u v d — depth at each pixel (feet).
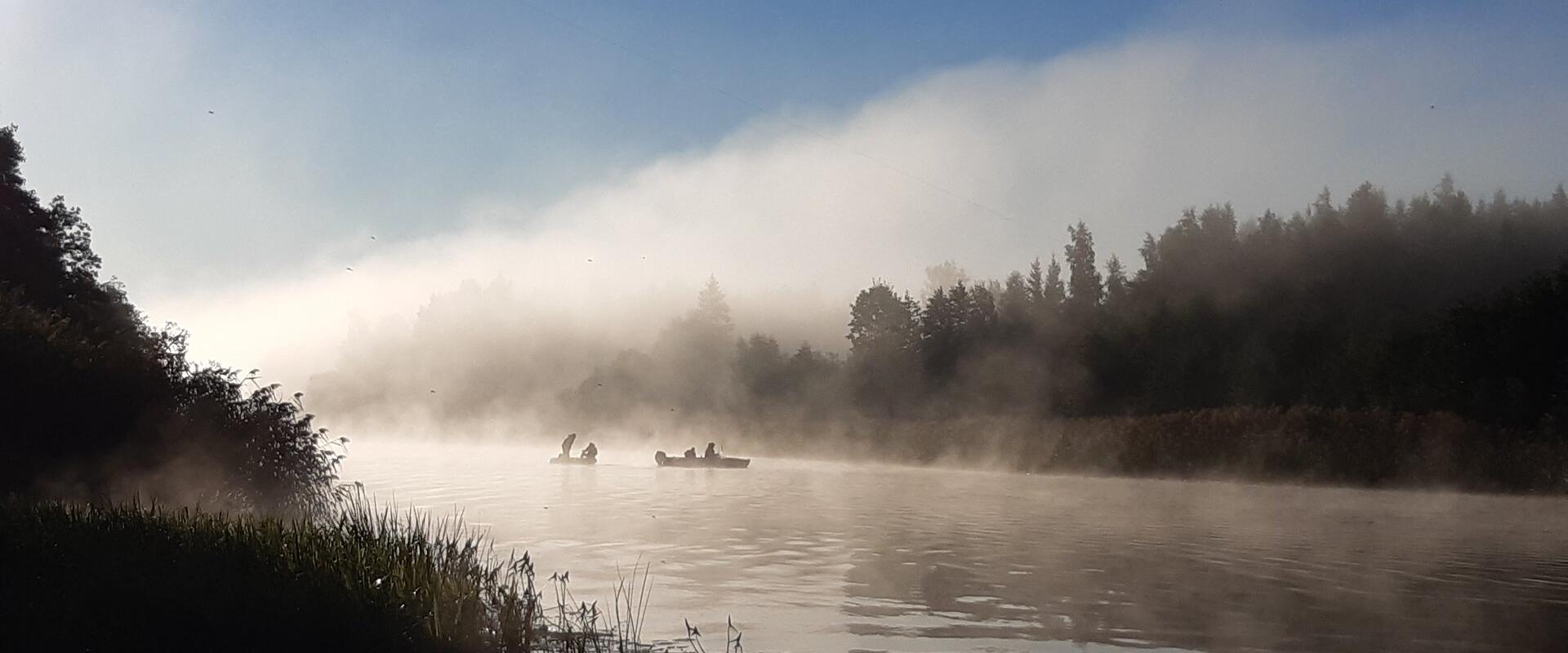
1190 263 376.68
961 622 38.09
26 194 137.80
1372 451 126.00
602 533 65.36
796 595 43.47
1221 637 35.96
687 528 69.21
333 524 49.03
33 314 72.33
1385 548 61.57
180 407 68.74
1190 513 84.94
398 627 31.40
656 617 38.73
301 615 31.22
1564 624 38.58
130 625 29.71
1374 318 260.21
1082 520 78.02
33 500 53.52
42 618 29.86
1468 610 41.37
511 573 41.70
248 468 66.74
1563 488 110.93
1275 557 56.95
